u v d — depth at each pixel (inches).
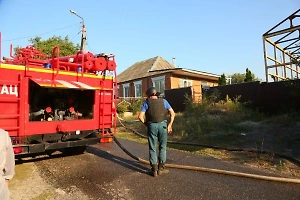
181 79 912.9
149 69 1041.5
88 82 254.5
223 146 301.6
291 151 262.5
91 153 284.5
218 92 562.9
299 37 575.2
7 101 201.2
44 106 239.5
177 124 429.4
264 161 234.7
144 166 227.3
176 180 186.7
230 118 439.8
